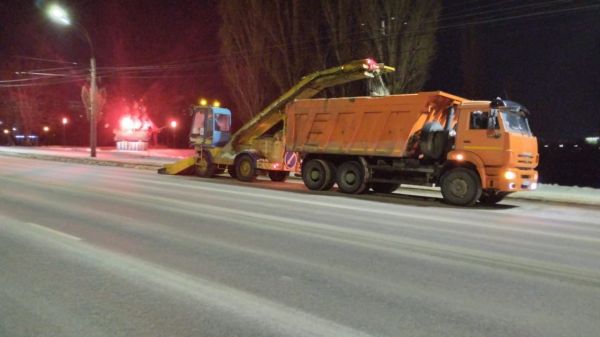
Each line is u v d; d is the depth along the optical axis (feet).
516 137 48.65
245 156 69.87
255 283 20.66
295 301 18.54
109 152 149.79
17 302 18.16
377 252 26.68
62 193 48.98
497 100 48.39
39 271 21.97
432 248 28.17
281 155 67.21
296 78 87.56
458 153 50.19
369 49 79.00
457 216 42.27
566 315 17.65
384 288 20.34
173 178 71.46
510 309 18.15
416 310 17.83
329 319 16.80
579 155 151.84
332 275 22.04
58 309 17.48
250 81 91.86
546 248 29.53
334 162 60.23
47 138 234.58
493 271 23.44
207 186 60.44
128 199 45.60
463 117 50.14
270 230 32.22
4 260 23.71
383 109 55.11
